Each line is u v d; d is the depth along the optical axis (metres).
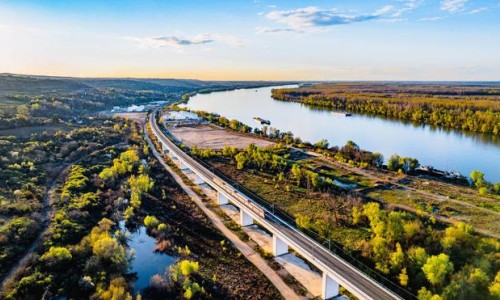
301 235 74.12
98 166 131.25
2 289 59.22
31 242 74.62
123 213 96.06
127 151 151.25
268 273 72.62
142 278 69.75
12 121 168.88
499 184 112.88
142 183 114.19
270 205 104.75
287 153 165.38
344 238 82.75
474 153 168.00
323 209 100.06
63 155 141.00
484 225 88.88
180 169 145.00
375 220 81.25
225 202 107.81
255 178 130.25
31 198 94.69
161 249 79.94
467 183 123.62
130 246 81.75
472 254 69.00
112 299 57.47
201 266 74.06
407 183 123.38
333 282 64.19
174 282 66.75
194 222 95.25
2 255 67.25
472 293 57.38
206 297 64.06
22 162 120.06
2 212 83.19
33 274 63.06
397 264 66.69
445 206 101.50
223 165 147.88
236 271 73.12
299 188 118.50
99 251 70.69
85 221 87.12
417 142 194.75
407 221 84.19
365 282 57.34
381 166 144.38
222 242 84.19
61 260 67.50
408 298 60.56
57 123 191.00
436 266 61.28
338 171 137.38
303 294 66.06
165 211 101.75
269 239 86.69
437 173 133.75
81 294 61.34
